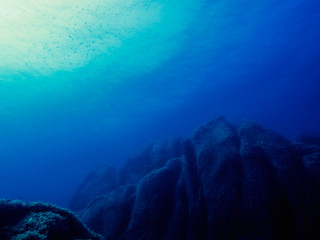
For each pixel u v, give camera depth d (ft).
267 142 23.02
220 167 22.49
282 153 20.67
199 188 22.71
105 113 144.56
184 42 95.76
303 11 86.22
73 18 63.31
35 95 111.34
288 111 151.43
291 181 17.49
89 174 55.67
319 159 18.31
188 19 80.02
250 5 78.28
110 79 113.29
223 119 35.19
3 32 62.69
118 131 171.94
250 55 114.73
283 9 83.71
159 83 126.82
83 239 13.89
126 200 26.14
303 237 13.87
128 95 130.82
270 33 99.35
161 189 24.27
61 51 79.82
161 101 145.79
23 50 73.56
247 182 19.60
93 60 93.71
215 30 90.63
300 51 113.19
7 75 87.97
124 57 98.32
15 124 139.64
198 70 121.60
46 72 92.84
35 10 57.16
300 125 135.64
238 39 100.32
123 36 81.30
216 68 122.31
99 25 70.28
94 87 116.78
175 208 21.66
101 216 26.04
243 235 16.15
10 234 11.48
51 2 55.88
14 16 57.67
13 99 110.63
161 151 42.65
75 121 147.84
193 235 18.02
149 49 96.58
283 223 15.56
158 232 19.83
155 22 77.25
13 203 14.14
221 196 19.74
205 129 33.88
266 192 17.79
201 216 19.38
